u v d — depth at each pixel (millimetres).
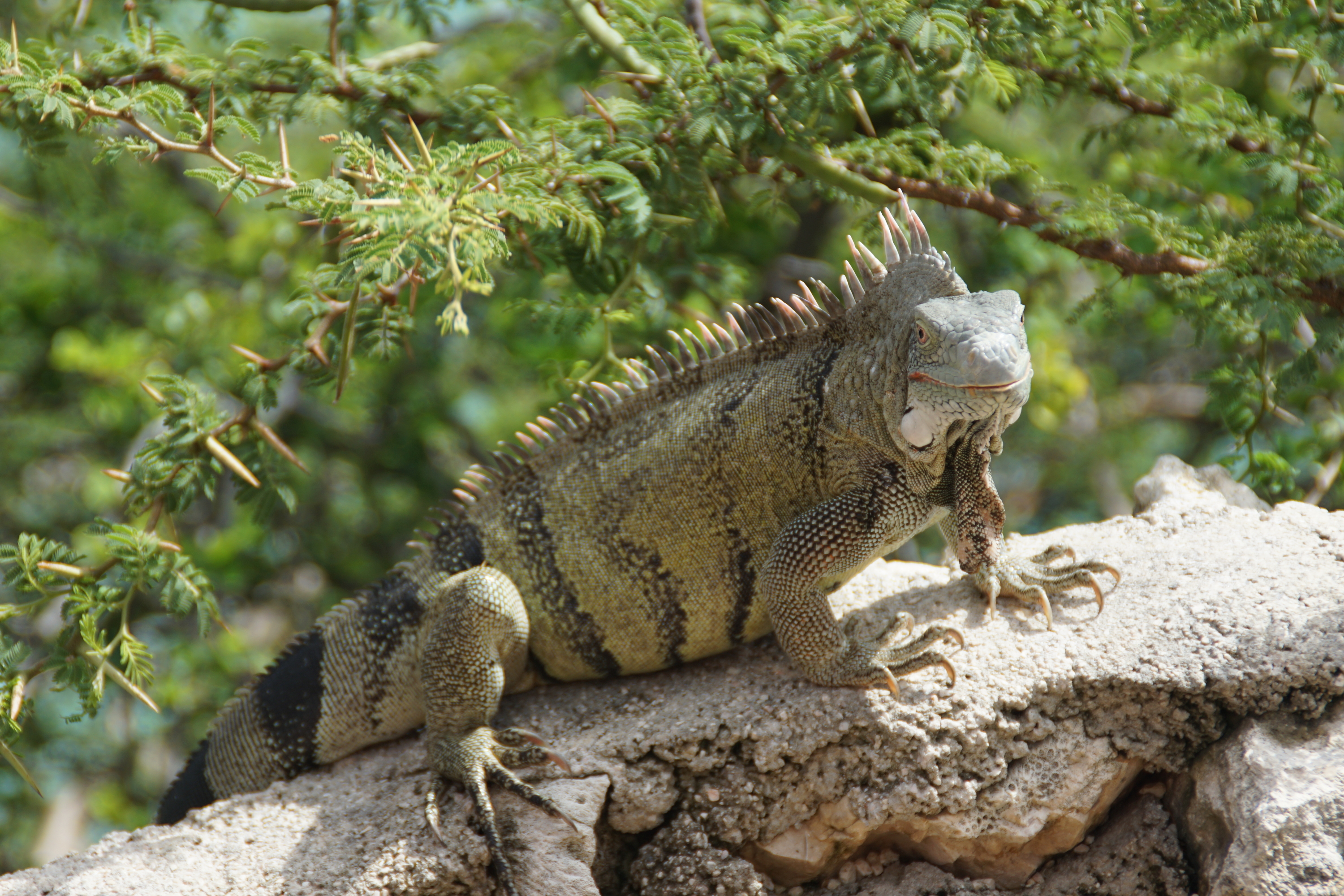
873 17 8469
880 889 7352
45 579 8086
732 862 7148
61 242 16875
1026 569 7906
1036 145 15078
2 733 7883
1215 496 8930
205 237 17625
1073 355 17500
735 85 8805
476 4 12094
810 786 7188
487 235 6637
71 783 16000
